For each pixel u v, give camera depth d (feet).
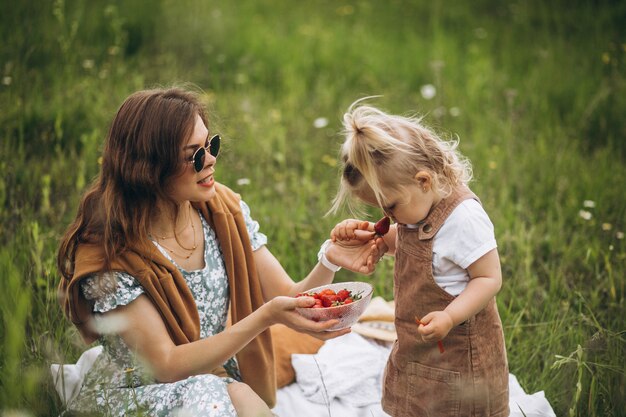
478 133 16.84
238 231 8.57
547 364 9.66
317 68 21.20
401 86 20.03
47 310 9.30
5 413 7.01
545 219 13.94
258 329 7.59
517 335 10.22
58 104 15.99
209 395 7.41
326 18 24.61
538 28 24.13
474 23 24.59
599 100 17.93
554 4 25.34
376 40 22.86
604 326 10.19
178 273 7.92
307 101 19.16
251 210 13.58
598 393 8.73
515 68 21.21
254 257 8.86
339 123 17.88
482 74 20.17
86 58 18.76
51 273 10.23
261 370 8.68
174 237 8.11
